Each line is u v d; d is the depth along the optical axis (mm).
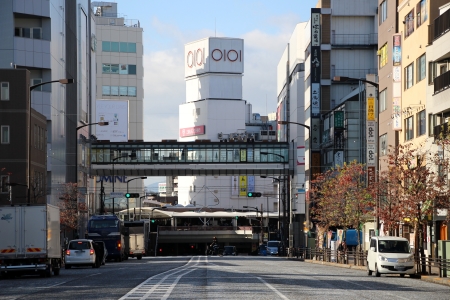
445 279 36562
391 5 68188
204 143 127688
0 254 40188
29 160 53594
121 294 25516
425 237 56500
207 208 184500
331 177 83062
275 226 174000
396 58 63656
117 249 74188
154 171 126125
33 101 80562
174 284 30953
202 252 167000
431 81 55062
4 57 78500
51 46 81375
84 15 109500
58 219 44281
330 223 70875
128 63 195625
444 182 45156
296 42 130375
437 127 50219
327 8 107000
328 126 100000
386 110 69750
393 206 48031
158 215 155375
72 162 96625
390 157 48469
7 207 40344
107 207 173125
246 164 128250
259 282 32562
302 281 34219
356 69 107562
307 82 112625
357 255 58781
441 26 50781
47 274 41344
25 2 78875
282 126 153500
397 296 25797
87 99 113625
